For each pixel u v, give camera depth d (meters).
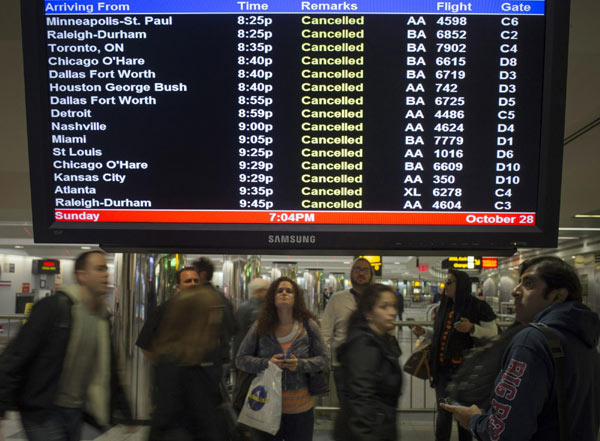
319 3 2.71
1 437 4.89
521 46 2.70
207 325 2.49
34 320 2.63
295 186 2.68
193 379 2.41
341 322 4.10
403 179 2.68
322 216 2.67
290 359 3.16
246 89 2.70
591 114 7.34
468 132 2.69
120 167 2.68
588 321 1.95
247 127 2.69
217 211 2.67
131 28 2.70
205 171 2.68
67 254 31.36
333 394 6.07
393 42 2.71
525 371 1.87
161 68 2.69
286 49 2.71
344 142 2.69
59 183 2.68
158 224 2.66
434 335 4.16
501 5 2.70
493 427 1.89
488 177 2.68
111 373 3.10
